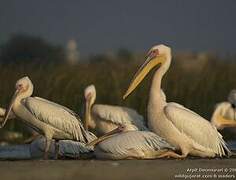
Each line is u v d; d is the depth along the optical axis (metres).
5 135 21.73
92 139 15.91
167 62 15.79
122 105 23.38
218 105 19.78
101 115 18.11
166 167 12.27
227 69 25.95
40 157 16.33
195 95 24.39
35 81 23.73
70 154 16.17
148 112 15.37
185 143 15.15
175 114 15.02
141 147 14.56
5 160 15.02
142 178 11.18
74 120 15.78
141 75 15.92
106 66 25.27
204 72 25.52
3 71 24.14
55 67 25.08
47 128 15.66
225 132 21.84
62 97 23.27
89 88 19.30
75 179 11.12
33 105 15.62
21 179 11.17
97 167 12.21
